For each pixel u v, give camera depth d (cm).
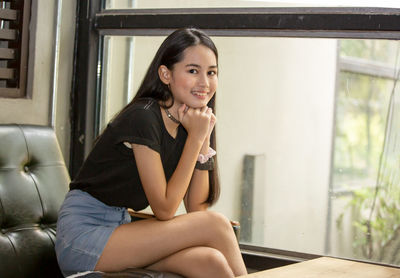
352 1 230
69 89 279
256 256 250
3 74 246
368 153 352
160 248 175
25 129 220
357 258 244
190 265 171
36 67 256
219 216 183
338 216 330
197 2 282
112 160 186
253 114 338
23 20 250
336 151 356
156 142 182
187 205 210
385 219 282
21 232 201
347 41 330
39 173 218
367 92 338
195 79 189
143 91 194
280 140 348
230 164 331
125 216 195
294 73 342
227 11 249
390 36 226
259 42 329
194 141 187
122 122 184
